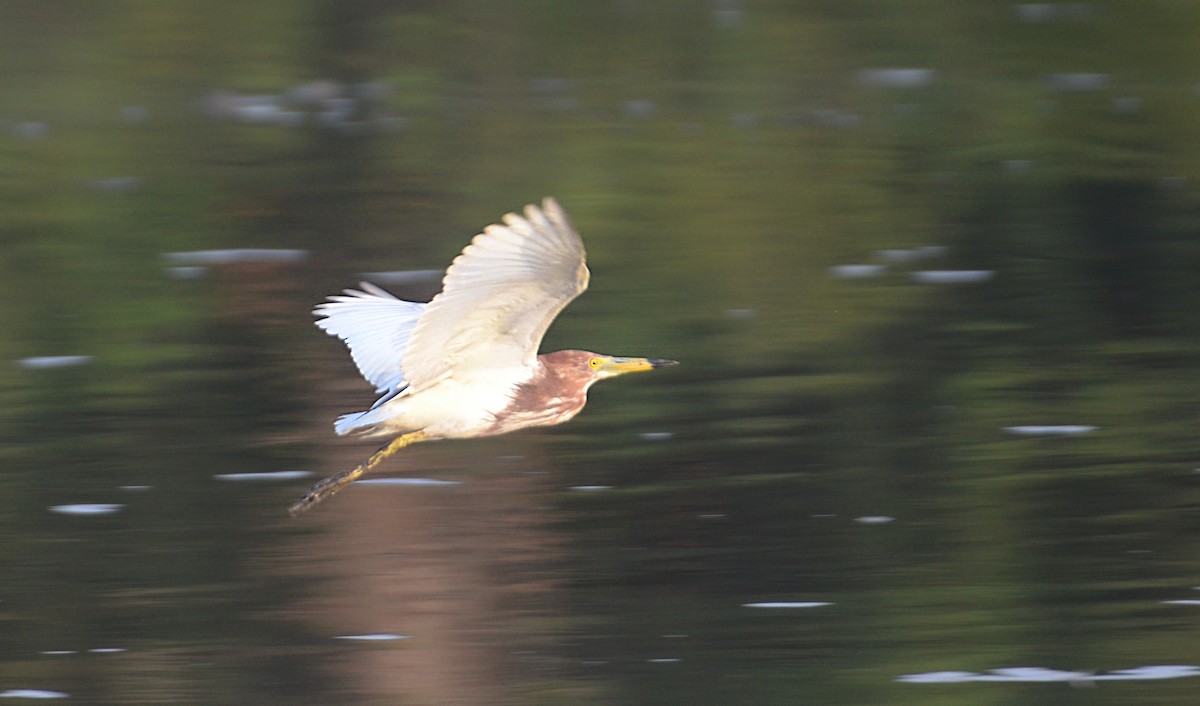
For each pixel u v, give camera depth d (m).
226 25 32.69
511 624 9.62
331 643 9.42
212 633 9.55
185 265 17.97
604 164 22.55
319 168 22.84
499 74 28.84
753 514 11.09
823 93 27.00
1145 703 8.48
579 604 9.80
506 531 10.91
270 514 11.26
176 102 27.52
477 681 8.95
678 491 11.52
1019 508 11.02
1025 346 14.58
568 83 28.05
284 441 12.66
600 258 18.00
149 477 11.91
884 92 26.95
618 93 27.20
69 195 21.41
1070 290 16.34
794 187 21.16
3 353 14.95
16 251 18.66
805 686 8.80
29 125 25.91
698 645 9.30
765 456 12.14
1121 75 27.72
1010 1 32.47
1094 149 22.98
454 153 23.55
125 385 14.02
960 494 11.30
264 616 9.76
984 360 14.23
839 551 10.45
